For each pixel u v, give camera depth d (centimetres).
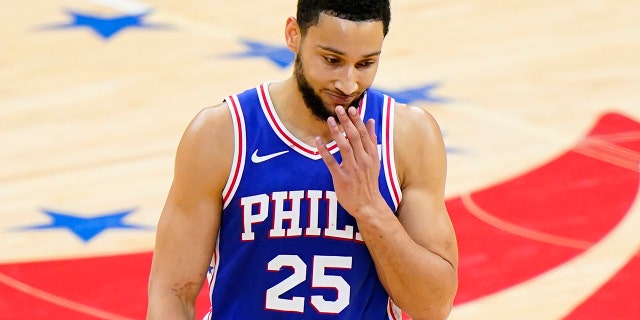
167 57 2781
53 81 2653
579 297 1709
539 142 2319
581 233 1917
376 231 927
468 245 1872
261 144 963
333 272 963
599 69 2730
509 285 1750
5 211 2033
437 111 2483
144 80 2655
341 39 873
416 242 967
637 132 2366
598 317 1652
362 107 980
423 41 2903
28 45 2855
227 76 2672
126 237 1920
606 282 1753
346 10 871
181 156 973
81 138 2358
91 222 1983
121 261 1828
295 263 962
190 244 971
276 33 2941
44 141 2344
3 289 1727
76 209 2041
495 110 2497
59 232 1941
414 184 981
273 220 956
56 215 2016
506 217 1973
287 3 3173
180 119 2452
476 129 2388
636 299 1702
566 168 2180
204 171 962
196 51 2816
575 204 2022
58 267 1808
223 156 963
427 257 947
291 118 966
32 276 1777
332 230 958
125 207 2045
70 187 2133
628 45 2881
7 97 2566
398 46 2872
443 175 994
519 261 1820
